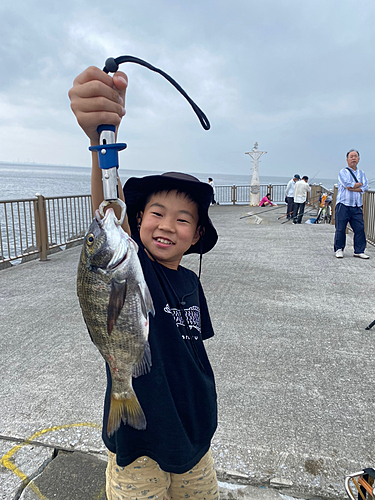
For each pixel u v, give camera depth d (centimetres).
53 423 240
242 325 399
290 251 801
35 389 278
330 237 992
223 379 292
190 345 146
